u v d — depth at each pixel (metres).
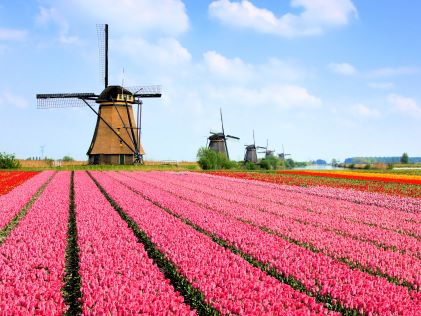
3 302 8.36
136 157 72.38
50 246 13.52
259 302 9.12
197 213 21.69
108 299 8.70
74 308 9.92
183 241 14.73
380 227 19.48
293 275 11.12
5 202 24.44
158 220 19.23
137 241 15.69
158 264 13.44
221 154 91.12
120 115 70.75
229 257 12.79
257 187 39.19
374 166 128.88
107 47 70.75
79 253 13.18
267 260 12.60
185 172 65.88
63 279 11.38
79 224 17.84
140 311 8.40
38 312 8.16
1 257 12.09
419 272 11.77
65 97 68.88
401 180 47.12
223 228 17.45
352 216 22.06
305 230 17.53
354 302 9.24
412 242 15.84
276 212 22.73
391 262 12.57
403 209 25.55
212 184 41.72
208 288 9.86
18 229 16.52
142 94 72.44
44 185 37.75
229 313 8.62
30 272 10.77
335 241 15.30
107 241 14.48
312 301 9.30
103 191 33.50
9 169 66.00
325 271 11.38
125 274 10.72
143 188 35.69
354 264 12.92
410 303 9.22
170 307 8.69
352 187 39.75
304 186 41.00
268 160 112.94
